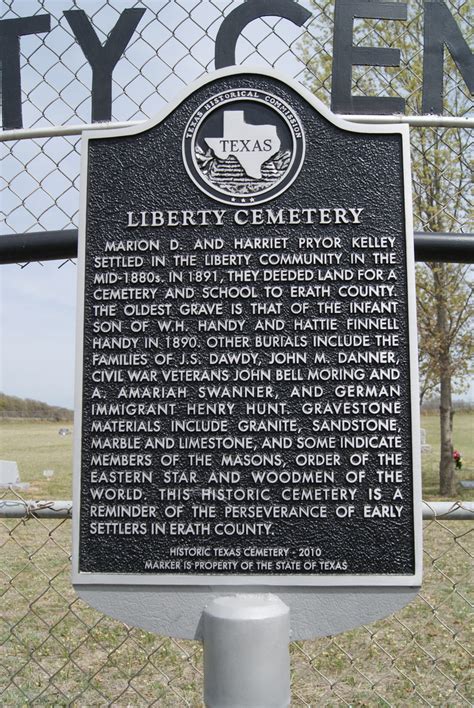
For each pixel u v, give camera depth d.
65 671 4.14
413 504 2.33
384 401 2.39
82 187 2.57
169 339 2.46
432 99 2.90
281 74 2.57
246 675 2.14
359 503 2.35
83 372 2.46
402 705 3.64
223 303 2.48
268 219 2.52
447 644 4.53
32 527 8.23
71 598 5.68
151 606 2.36
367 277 2.46
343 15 2.91
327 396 2.40
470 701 3.67
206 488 2.38
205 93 2.60
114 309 2.50
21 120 3.06
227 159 2.56
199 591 2.35
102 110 2.98
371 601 2.32
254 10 2.93
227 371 2.43
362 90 3.18
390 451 2.37
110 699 3.73
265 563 2.34
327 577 2.32
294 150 2.54
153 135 2.59
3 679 4.00
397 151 2.53
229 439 2.40
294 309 2.46
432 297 11.16
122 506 2.39
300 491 2.37
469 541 7.30
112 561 2.38
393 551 2.33
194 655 4.31
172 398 2.43
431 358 11.77
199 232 2.53
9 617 5.21
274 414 2.40
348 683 3.93
